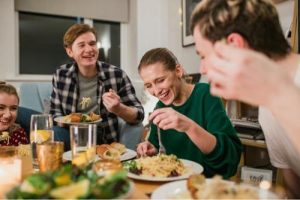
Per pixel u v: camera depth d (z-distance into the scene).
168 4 3.62
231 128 1.16
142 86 3.72
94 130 0.97
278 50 0.69
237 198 0.62
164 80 1.27
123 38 4.12
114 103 1.87
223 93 0.52
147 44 3.86
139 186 0.85
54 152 0.92
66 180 0.60
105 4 3.92
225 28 0.65
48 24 3.83
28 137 1.89
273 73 0.50
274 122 0.93
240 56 0.49
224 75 0.50
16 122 1.93
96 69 2.28
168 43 3.65
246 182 0.73
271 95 0.50
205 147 0.99
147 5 3.83
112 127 2.22
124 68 4.13
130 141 2.09
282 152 0.99
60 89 2.26
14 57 3.49
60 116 2.13
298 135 0.51
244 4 0.65
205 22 0.67
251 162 2.24
